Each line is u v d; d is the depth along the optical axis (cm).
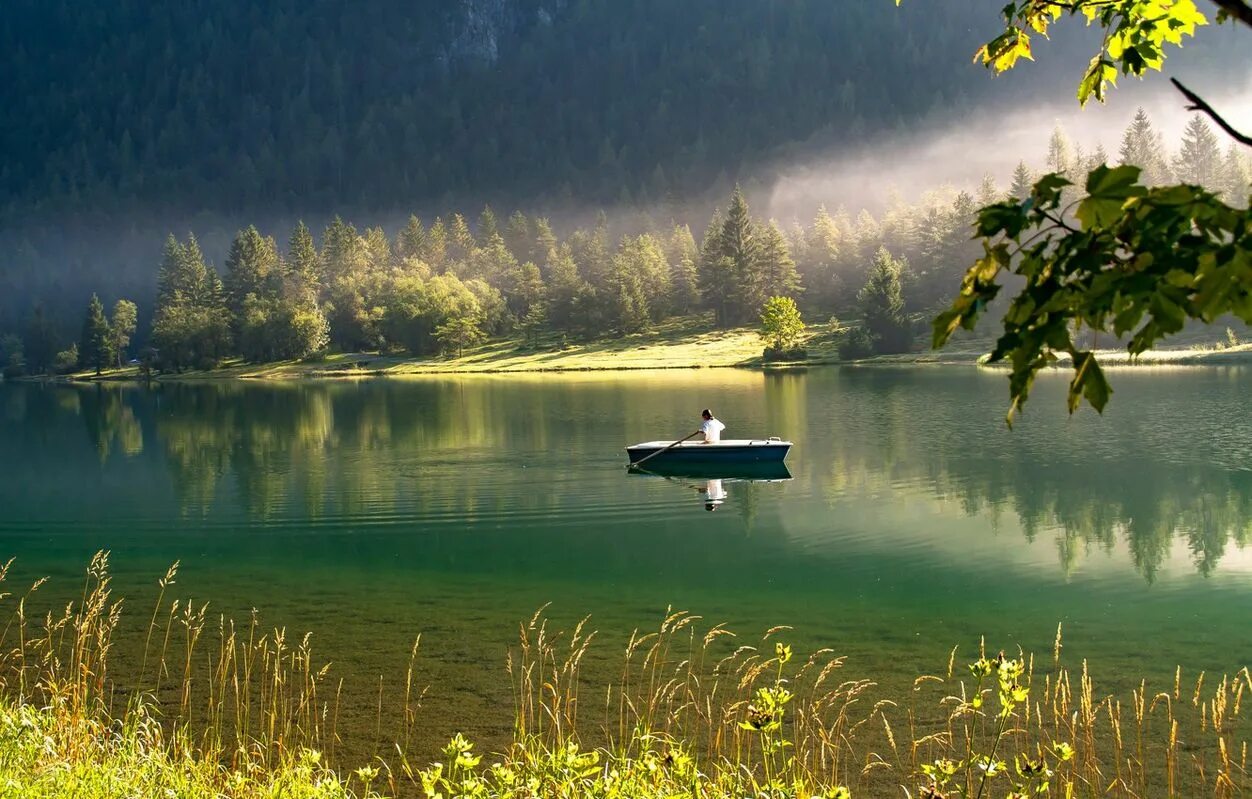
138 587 1783
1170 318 273
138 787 751
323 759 1002
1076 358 290
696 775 759
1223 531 2078
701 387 7506
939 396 5806
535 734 1038
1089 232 292
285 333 15312
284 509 2630
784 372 9612
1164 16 479
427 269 19062
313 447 4119
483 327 16388
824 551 1977
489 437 4300
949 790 902
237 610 1605
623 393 7062
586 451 3700
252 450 4094
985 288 310
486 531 2262
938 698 1142
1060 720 1052
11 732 796
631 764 845
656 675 1227
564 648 1356
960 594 1630
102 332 16425
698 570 1838
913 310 14112
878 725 1060
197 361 15462
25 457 4038
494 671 1261
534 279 18138
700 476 3014
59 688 984
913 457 3297
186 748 891
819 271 17150
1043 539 2045
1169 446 3362
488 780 926
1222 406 4519
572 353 14212
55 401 9006
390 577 1827
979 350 10662
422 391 8412
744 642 1377
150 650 1367
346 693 1189
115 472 3503
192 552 2098
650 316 16175
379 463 3534
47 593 1748
